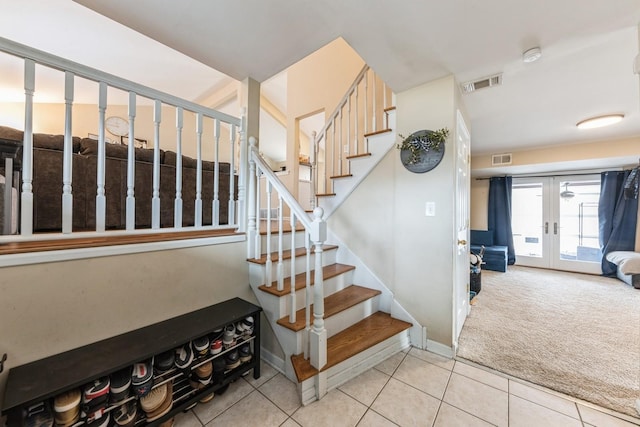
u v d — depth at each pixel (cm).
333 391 166
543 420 144
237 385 170
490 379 179
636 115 289
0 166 169
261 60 194
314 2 138
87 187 205
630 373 185
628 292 368
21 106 471
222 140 709
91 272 132
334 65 389
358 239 264
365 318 234
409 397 161
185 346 144
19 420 93
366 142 265
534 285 402
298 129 456
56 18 264
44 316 119
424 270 218
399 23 152
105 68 389
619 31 155
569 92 237
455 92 209
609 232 454
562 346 221
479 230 565
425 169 215
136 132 584
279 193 185
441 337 210
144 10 144
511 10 140
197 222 184
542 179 523
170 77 441
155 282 155
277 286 194
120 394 115
